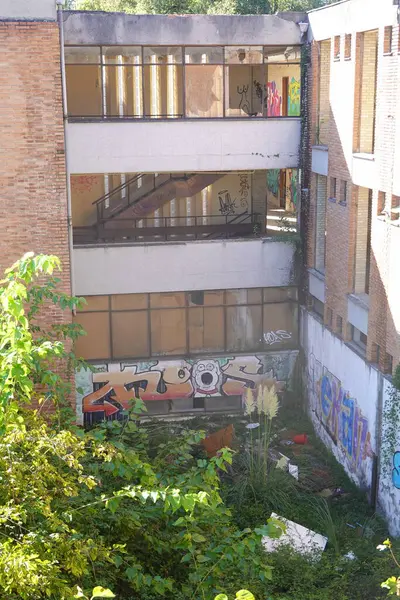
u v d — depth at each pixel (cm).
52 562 748
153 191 2570
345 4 1947
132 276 2367
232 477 1958
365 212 1961
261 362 2486
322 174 2217
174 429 2338
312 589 1388
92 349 2423
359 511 1828
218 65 2341
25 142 1684
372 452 1831
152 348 2455
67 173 1783
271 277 2450
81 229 2575
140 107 2442
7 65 1645
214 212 2648
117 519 941
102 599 844
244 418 2442
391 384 1706
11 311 691
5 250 1731
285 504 1772
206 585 836
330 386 2177
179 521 777
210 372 2462
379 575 1429
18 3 1627
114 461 905
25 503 831
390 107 1672
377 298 1791
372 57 1886
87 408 2417
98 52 2259
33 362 831
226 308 2467
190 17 2248
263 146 2353
